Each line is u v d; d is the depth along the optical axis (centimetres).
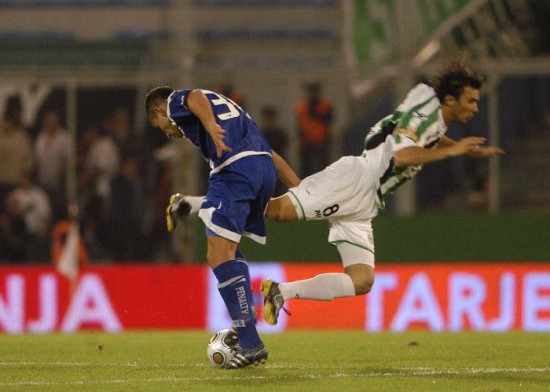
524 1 4625
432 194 4481
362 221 2247
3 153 4416
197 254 4331
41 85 4431
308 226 4306
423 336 3362
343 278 2159
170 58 4947
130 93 4434
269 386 1855
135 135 4425
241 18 5378
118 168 4425
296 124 4456
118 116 4431
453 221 4309
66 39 5025
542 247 4278
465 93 2164
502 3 4603
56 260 4409
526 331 3744
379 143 2234
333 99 4472
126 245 4425
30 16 5331
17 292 3938
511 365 2288
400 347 2820
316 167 4459
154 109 2186
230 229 2045
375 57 4509
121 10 5341
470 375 2069
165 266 3984
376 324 3903
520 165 4466
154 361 2364
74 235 4416
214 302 3962
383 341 3083
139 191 4425
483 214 4303
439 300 3903
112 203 4428
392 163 2202
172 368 2177
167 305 3969
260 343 2088
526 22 4641
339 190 2200
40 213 4422
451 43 4566
